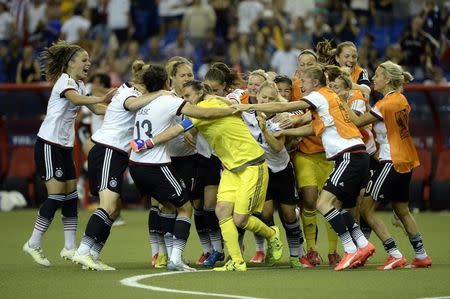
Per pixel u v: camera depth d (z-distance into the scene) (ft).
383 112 73.77
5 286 65.87
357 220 79.77
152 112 72.79
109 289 63.87
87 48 148.66
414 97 126.52
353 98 78.64
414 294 61.11
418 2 144.87
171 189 73.00
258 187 73.10
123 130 74.59
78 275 71.05
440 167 127.75
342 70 76.33
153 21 155.43
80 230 109.09
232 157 73.31
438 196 126.62
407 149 74.69
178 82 78.69
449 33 137.80
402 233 103.04
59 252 88.07
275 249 75.20
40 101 133.49
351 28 138.62
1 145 135.95
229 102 74.23
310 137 78.07
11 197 133.59
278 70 142.51
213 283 66.03
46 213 77.20
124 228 109.91
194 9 149.89
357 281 66.74
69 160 78.89
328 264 79.36
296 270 73.87
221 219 73.87
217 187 78.54
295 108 73.26
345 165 72.64
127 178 132.87
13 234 103.35
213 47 145.18
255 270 74.02
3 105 134.00
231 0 153.58
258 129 76.95
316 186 78.28
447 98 125.80
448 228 107.55
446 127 127.24
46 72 79.10
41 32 154.10
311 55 80.28
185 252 88.74
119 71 147.33
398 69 75.05
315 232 78.79
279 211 78.74
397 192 74.64
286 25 149.79
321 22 139.85
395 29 144.77
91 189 75.36
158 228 77.41
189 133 77.05
